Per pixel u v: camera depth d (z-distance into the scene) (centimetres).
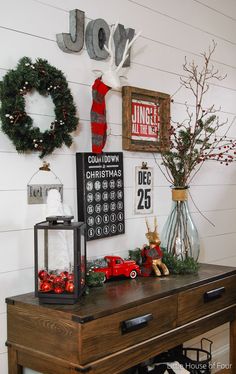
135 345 174
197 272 229
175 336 195
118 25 228
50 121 199
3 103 178
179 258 234
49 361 163
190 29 279
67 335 157
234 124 320
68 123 199
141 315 177
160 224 261
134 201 244
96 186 218
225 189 315
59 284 170
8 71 184
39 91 193
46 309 163
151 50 253
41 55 197
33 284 194
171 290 192
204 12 290
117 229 230
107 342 162
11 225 186
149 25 251
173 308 194
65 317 157
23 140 183
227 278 229
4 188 183
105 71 224
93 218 216
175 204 239
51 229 171
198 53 286
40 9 196
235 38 319
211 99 298
